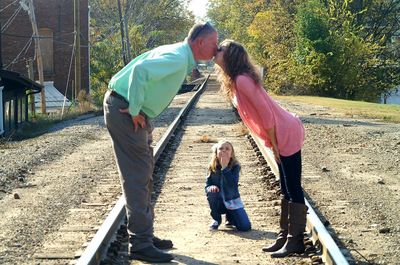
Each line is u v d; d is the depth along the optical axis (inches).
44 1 1803.6
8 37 1803.6
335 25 1838.1
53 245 264.4
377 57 2021.4
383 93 2066.9
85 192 384.5
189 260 244.2
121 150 236.2
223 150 289.0
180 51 232.8
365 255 248.7
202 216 323.6
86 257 217.3
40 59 1248.2
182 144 637.9
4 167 478.0
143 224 237.5
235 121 909.8
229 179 291.3
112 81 235.3
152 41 2888.8
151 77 223.9
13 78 901.8
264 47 2196.1
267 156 476.4
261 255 252.2
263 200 356.8
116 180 426.6
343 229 288.7
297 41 1818.4
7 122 906.1
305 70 1779.0
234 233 289.1
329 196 361.7
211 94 1894.7
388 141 630.5
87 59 1820.9
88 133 768.3
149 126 243.8
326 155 537.0
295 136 240.5
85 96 1407.5
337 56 1748.3
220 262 241.8
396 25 2081.7
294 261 241.8
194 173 455.8
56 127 944.3
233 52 237.3
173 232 291.6
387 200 351.6
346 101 1424.7
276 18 2111.2
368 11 2010.3
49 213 327.3
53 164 508.4
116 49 2042.3
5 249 259.9
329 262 226.1
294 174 243.3
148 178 240.4
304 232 257.9
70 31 1818.4
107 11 2847.0
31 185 411.5
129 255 245.6
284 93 1878.7
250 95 234.1
